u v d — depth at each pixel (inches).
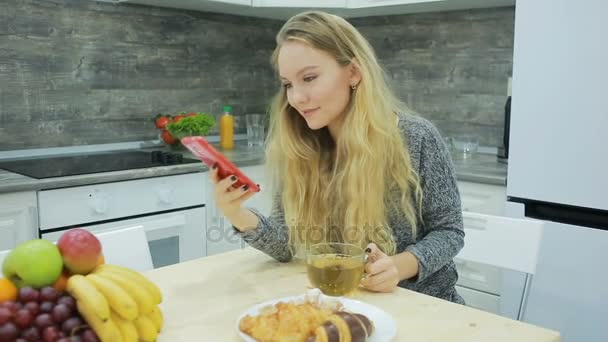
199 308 36.5
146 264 49.2
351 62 45.9
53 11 93.5
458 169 90.0
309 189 51.4
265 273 43.7
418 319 34.6
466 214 56.6
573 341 74.3
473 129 107.0
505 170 88.4
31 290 27.5
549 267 75.3
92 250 30.0
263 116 120.0
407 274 43.7
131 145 106.9
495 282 86.2
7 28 88.9
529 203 77.0
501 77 101.7
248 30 122.6
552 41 71.1
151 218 86.8
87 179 78.3
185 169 89.4
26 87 92.2
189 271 44.1
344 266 38.0
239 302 37.5
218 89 119.0
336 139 50.6
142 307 29.7
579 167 70.9
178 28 110.4
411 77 114.7
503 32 100.3
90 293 27.3
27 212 73.8
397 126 50.1
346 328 28.8
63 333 27.2
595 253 71.0
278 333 29.5
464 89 107.1
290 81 45.1
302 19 45.5
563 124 71.6
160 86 109.3
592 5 67.3
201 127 102.4
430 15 109.7
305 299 34.3
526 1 72.9
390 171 48.9
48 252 28.9
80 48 97.6
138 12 104.1
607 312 70.8
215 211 95.0
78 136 99.6
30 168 83.2
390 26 116.1
